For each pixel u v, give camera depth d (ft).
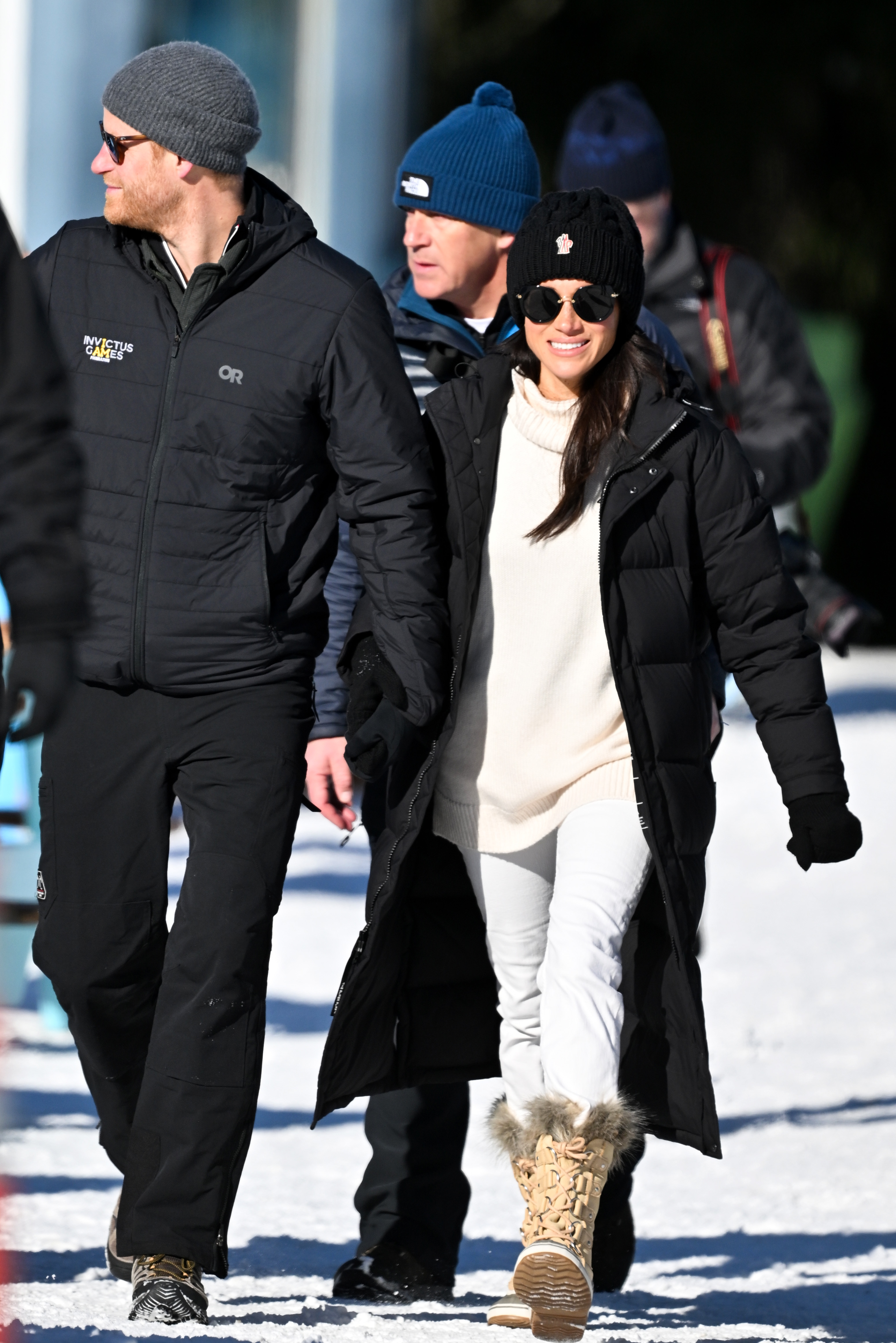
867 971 116.47
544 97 367.86
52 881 54.44
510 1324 53.06
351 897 137.08
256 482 53.57
